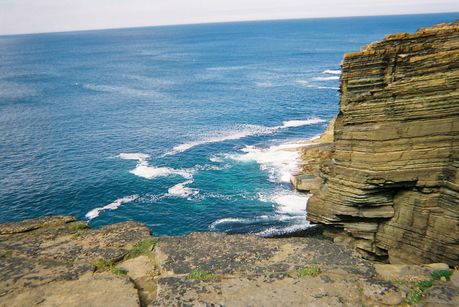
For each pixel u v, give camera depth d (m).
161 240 14.03
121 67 139.62
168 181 41.69
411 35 19.78
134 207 36.94
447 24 21.19
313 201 25.06
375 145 20.98
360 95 21.06
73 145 53.75
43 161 48.16
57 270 11.77
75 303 10.15
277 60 147.50
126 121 65.50
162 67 136.75
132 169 45.09
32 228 15.23
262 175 41.28
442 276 11.29
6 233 14.82
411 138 20.39
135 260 12.80
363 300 10.16
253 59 152.75
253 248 13.30
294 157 44.59
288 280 11.09
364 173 21.45
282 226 32.22
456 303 9.95
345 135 21.98
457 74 19.08
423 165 20.45
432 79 19.52
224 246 13.51
